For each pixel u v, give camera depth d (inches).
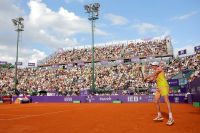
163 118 412.8
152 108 726.5
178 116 443.2
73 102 1534.2
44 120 471.5
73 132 315.6
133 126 343.3
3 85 2236.7
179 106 799.7
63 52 2947.8
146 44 2578.7
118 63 2233.0
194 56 1859.0
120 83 1862.7
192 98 880.9
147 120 401.7
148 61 2119.8
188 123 349.1
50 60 2915.8
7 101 1658.5
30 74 2461.9
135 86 1724.9
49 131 329.7
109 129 325.7
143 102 1323.8
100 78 2038.6
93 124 381.4
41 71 2476.6
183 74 1259.2
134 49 2551.7
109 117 479.2
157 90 377.4
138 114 519.8
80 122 415.5
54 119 483.8
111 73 2084.2
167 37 2529.5
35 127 374.0
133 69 2044.8
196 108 663.8
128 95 1396.4
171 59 2026.3
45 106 1065.5
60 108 877.2
